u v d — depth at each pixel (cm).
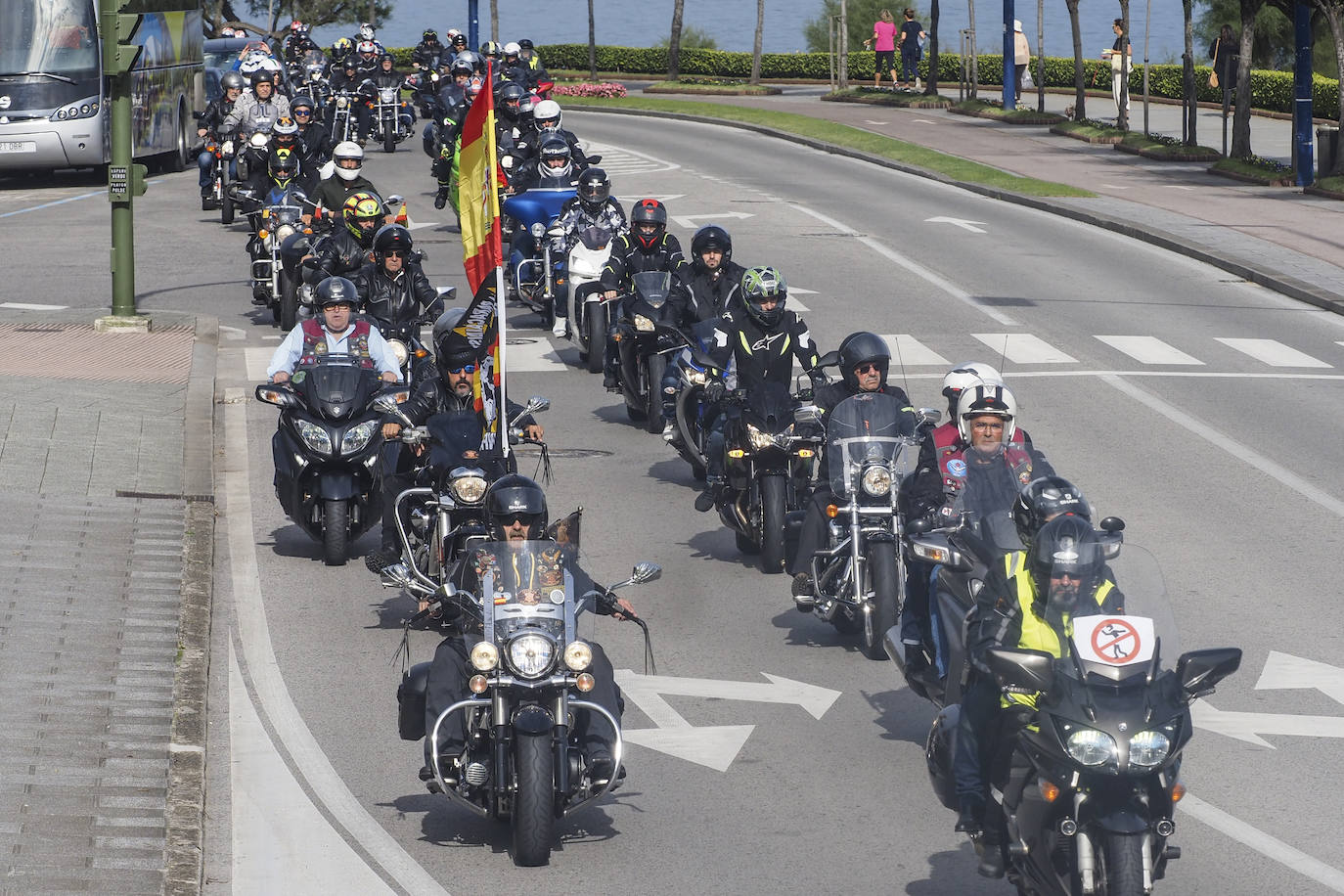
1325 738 2702
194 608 3256
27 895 2052
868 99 16775
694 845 2322
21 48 10619
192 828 2288
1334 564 3612
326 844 2320
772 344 3794
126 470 4281
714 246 4341
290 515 3794
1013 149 12556
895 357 5900
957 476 2664
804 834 2359
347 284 3878
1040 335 6328
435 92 14350
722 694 2952
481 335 3431
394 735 2734
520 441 3294
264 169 8069
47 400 5038
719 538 3962
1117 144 12500
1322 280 7306
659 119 15638
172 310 6981
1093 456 4572
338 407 3722
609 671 2341
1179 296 7169
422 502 3266
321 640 3203
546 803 2175
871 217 9362
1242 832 2330
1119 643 1842
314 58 13450
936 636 2414
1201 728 2747
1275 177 10494
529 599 2245
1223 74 12838
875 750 2688
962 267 7825
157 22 11606
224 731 2742
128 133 6369
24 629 3083
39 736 2597
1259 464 4491
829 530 3197
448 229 9088
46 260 8225
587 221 6119
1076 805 1823
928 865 2255
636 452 4791
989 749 1978
